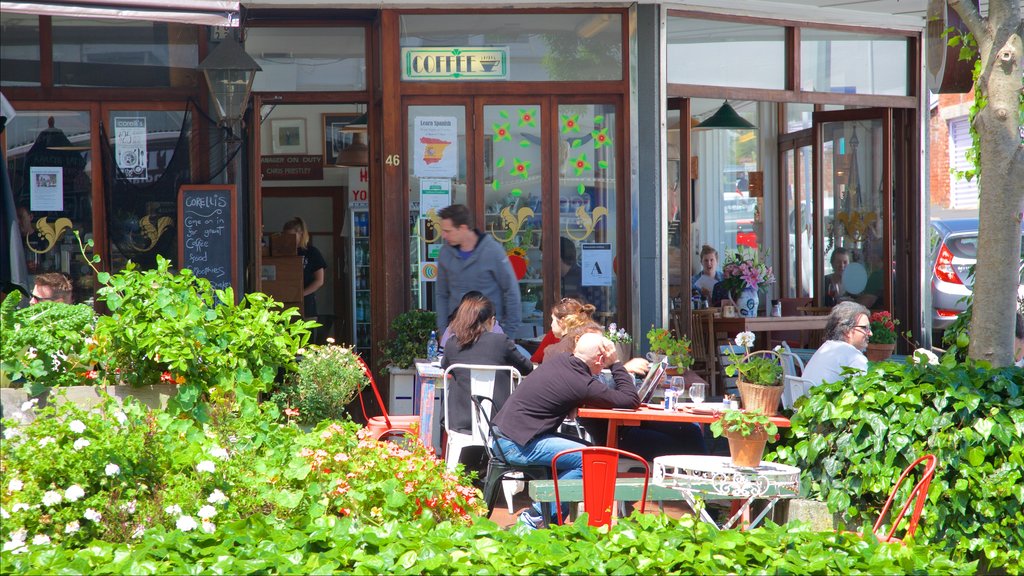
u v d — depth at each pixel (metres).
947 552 6.45
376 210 12.01
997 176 7.07
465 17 11.64
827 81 12.82
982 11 12.17
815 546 4.99
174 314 6.70
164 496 5.27
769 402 6.73
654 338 9.14
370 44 11.98
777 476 5.88
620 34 11.78
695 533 5.03
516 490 8.66
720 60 12.18
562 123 11.77
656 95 11.77
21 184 10.94
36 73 10.97
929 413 6.59
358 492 5.60
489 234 11.33
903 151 13.52
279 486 5.70
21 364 6.25
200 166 11.16
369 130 12.04
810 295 15.80
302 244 15.61
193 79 11.16
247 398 6.67
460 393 8.68
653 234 11.83
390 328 11.53
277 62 11.93
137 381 6.65
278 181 17.59
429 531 5.15
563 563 4.68
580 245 11.84
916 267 13.53
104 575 4.41
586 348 7.49
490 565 4.63
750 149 17.59
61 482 5.17
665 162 11.86
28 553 4.66
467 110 11.67
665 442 8.92
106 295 6.72
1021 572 6.37
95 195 11.02
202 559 4.64
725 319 13.67
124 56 11.07
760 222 17.55
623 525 5.09
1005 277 7.09
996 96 7.07
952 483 6.52
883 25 12.98
